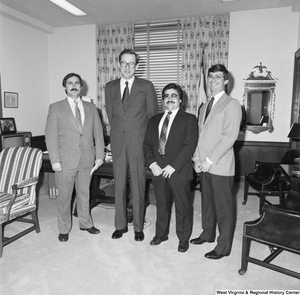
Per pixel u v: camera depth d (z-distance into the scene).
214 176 2.25
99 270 2.19
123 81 2.60
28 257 2.38
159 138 2.42
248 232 2.07
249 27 4.82
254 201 4.04
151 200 4.05
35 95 5.58
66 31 5.73
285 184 3.33
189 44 5.12
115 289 1.95
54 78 5.91
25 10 4.80
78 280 2.05
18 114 5.19
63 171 2.60
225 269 2.21
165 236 2.66
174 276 2.11
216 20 4.96
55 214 3.46
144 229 3.00
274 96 4.84
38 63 5.62
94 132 2.82
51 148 2.54
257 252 2.51
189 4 4.50
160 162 2.39
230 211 2.30
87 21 5.36
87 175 2.76
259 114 4.94
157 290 1.95
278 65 4.77
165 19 5.21
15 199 2.61
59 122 2.59
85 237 2.77
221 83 2.28
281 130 4.89
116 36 5.51
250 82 4.89
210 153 2.21
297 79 4.50
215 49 5.00
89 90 5.75
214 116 2.28
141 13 4.91
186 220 2.46
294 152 3.59
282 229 1.91
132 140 2.56
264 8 4.69
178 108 2.44
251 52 4.86
